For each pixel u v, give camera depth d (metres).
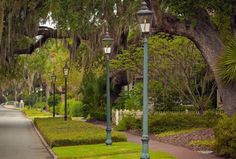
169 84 27.80
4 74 37.28
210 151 17.20
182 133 22.64
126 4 22.89
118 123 30.61
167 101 31.55
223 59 17.33
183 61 26.03
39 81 82.00
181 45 25.45
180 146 19.19
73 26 23.77
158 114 28.14
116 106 38.00
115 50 31.95
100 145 19.31
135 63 27.80
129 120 29.08
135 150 17.52
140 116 29.94
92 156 16.12
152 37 25.16
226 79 17.64
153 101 31.86
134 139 22.98
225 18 19.25
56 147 19.20
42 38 36.88
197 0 17.80
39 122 34.84
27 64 54.16
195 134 21.48
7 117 59.12
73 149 18.06
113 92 40.44
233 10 18.25
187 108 32.34
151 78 27.64
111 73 37.41
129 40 31.28
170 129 25.14
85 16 23.72
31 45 36.81
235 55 17.02
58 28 28.77
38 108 91.19
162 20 18.81
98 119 40.44
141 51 26.39
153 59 26.44
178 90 27.78
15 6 27.75
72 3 23.31
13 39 30.05
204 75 27.27
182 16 18.64
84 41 33.62
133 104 34.31
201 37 18.73
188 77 26.48
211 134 20.67
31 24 30.17
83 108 45.00
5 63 33.66
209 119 25.34
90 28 25.44
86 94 43.59
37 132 30.45
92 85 42.28
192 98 28.20
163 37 25.30
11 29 29.66
